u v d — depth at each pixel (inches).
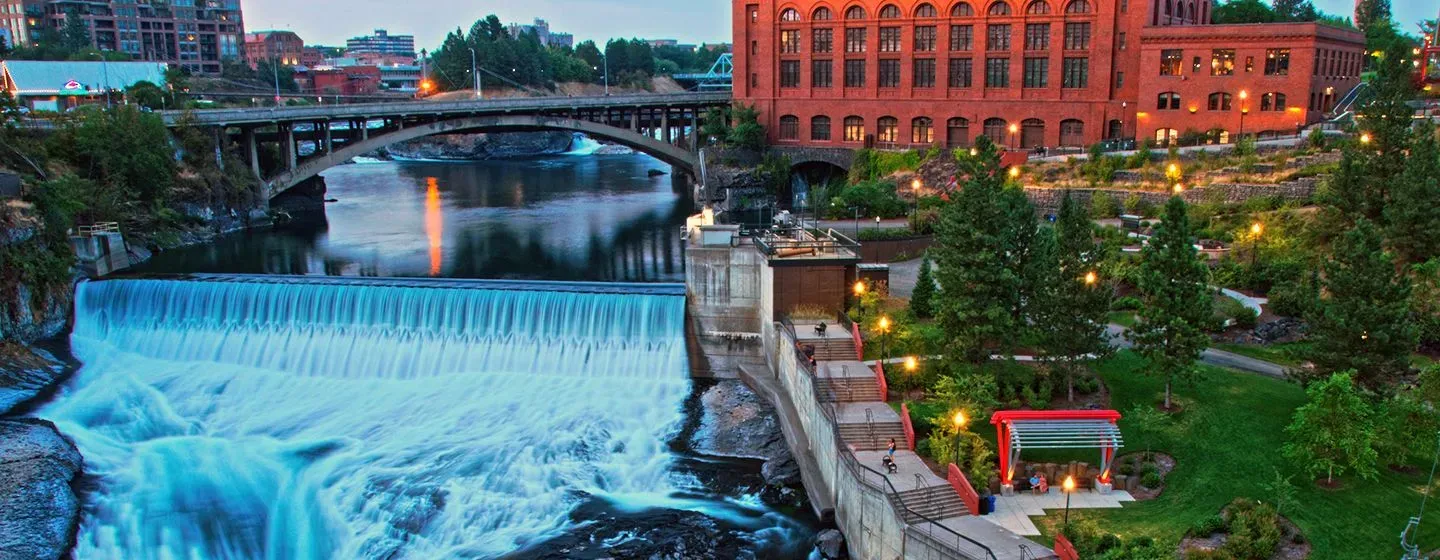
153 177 3053.6
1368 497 1171.3
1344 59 3287.4
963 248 1472.7
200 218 3314.5
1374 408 1282.0
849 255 1872.5
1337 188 1972.2
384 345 2007.9
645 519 1412.4
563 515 1429.6
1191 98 3230.8
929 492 1211.2
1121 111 3535.9
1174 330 1375.5
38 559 1312.7
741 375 1913.1
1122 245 2217.0
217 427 1748.3
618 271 2721.5
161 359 2069.4
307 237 3353.8
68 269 2252.7
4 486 1454.2
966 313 1446.9
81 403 1844.2
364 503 1472.7
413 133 4062.5
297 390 1907.0
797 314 1846.7
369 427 1738.4
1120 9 3484.3
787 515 1423.5
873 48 4018.2
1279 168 2482.8
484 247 3134.8
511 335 1987.0
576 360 1961.1
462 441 1673.2
